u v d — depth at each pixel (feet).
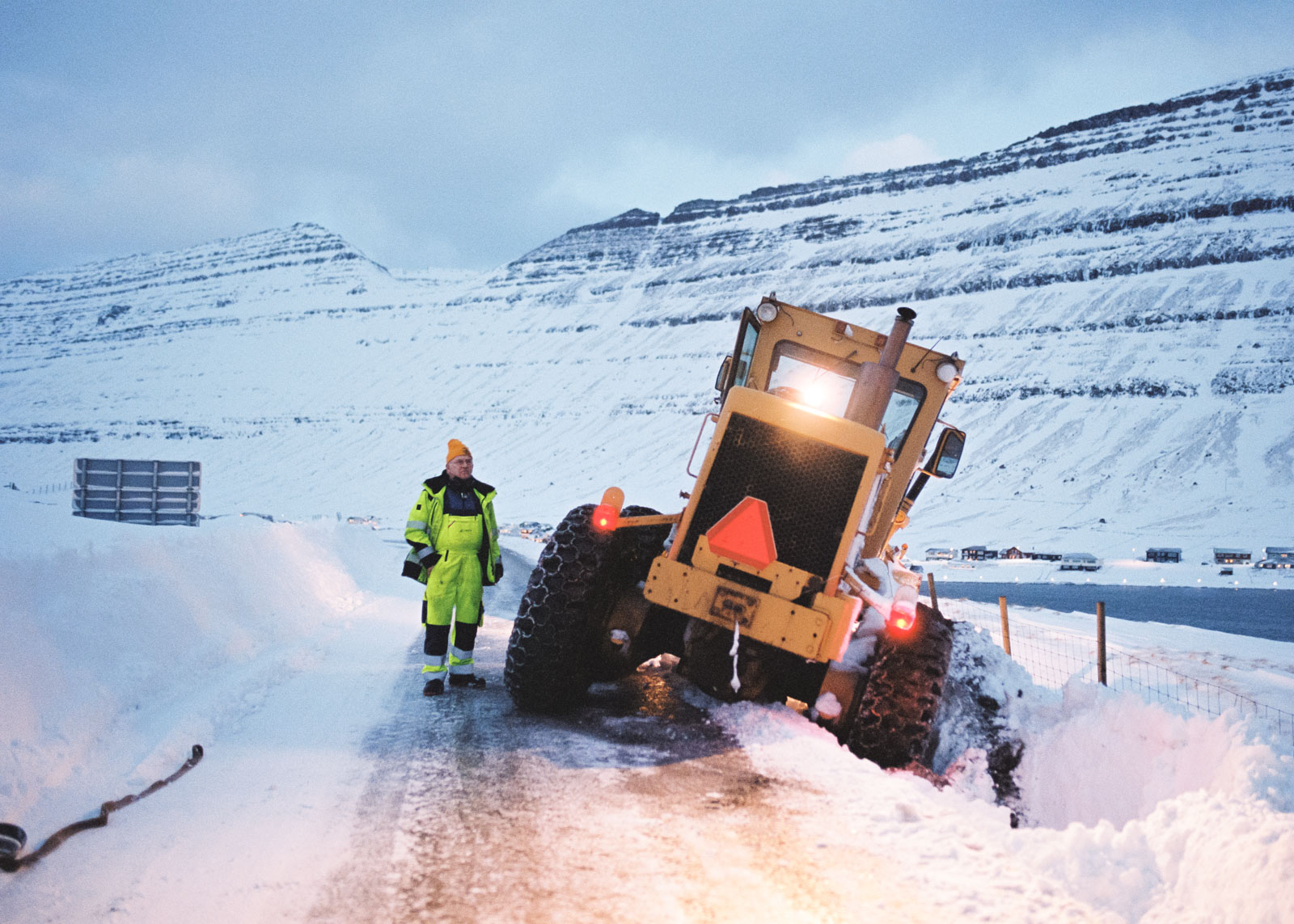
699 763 13.57
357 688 18.69
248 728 15.17
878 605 15.01
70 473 580.30
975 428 449.06
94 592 17.52
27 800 10.94
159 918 8.24
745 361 20.66
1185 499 347.77
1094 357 492.54
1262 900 8.72
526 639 15.89
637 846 10.24
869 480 15.30
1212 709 26.20
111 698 14.99
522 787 12.19
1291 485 343.87
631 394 607.37
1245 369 439.63
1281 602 140.56
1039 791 17.25
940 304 654.53
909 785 12.91
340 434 632.79
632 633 16.89
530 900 8.80
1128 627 54.75
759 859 9.95
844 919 8.57
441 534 18.48
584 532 16.66
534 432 581.12
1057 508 352.49
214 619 21.76
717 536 15.25
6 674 12.84
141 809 11.07
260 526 34.04
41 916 8.20
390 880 9.16
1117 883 10.03
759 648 15.97
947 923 8.55
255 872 9.30
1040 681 30.40
